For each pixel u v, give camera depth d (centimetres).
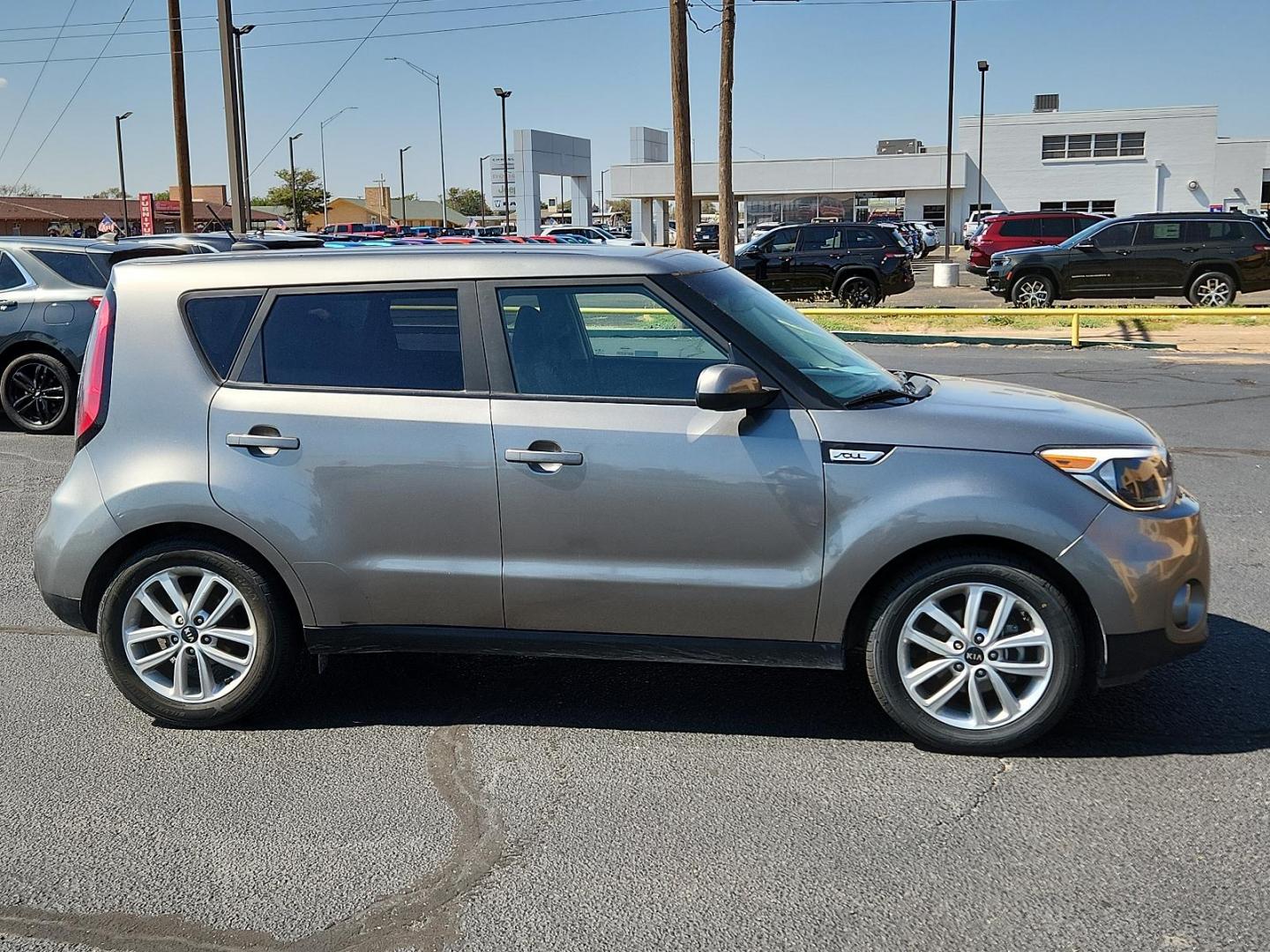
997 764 403
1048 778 391
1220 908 314
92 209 8738
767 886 329
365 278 429
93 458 437
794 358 416
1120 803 373
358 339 429
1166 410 1132
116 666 440
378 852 353
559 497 409
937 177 5847
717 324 411
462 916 317
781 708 457
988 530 386
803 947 300
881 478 394
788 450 398
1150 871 333
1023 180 5791
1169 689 464
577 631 422
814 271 2477
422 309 425
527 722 448
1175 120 5531
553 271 420
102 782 402
